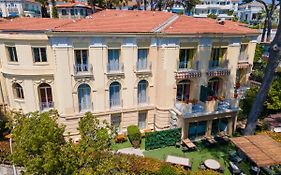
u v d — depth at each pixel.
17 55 23.62
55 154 12.04
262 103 22.66
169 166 18.75
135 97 26.12
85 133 13.72
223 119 27.56
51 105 25.73
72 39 22.08
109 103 25.44
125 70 24.77
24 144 12.14
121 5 66.25
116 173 13.64
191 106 25.03
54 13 70.12
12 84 25.12
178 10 84.94
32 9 88.12
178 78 25.39
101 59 23.58
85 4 71.19
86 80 23.77
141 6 76.81
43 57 24.14
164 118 26.64
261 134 21.80
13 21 28.56
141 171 18.70
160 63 25.08
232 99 26.72
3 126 25.08
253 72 39.56
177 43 24.45
